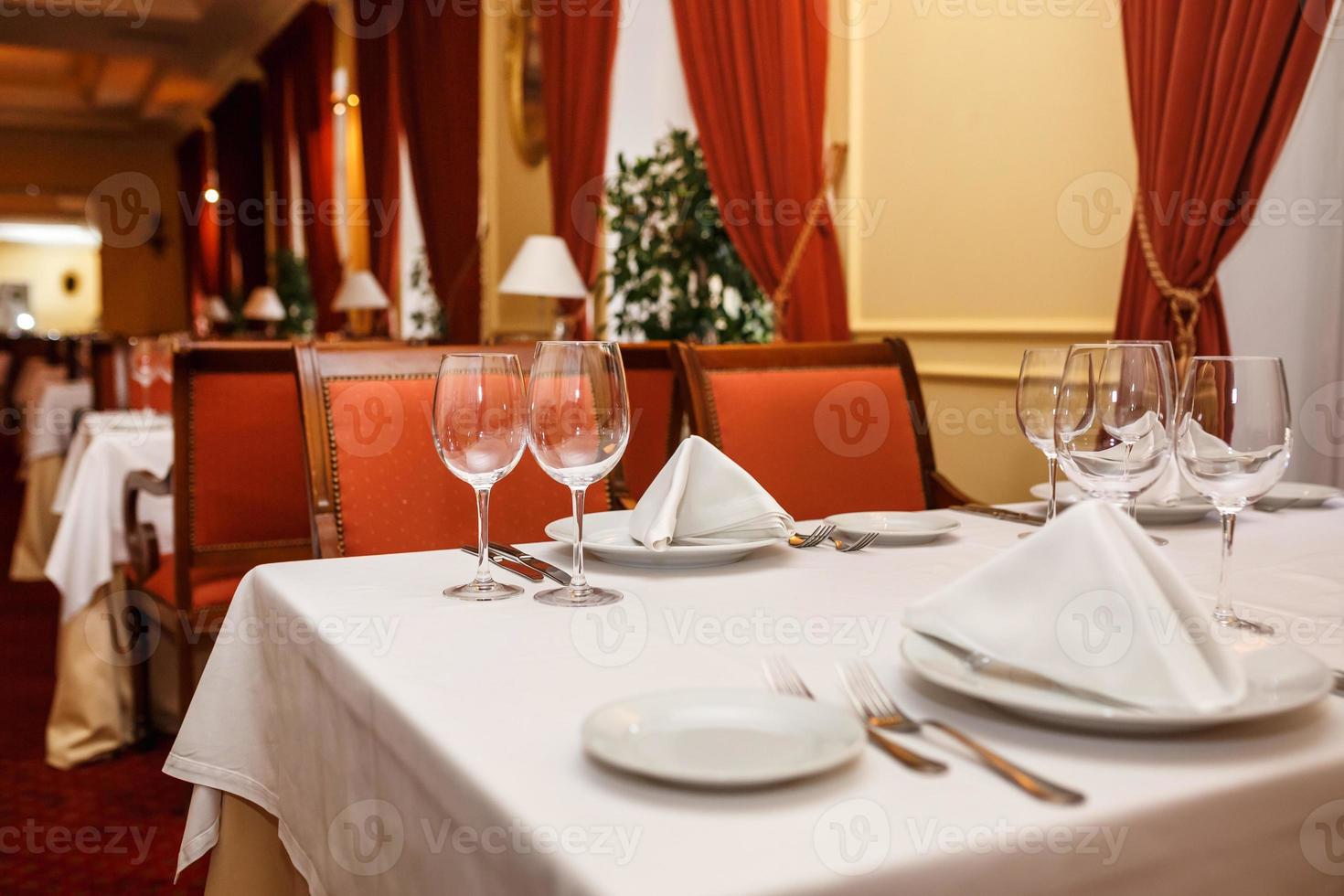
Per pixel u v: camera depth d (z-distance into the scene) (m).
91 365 4.48
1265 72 2.39
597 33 5.06
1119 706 0.68
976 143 3.43
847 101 3.95
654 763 0.60
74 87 12.59
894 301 3.79
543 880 0.54
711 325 4.35
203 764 1.20
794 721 0.67
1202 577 1.17
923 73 3.62
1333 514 1.58
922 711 0.74
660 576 1.18
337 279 9.44
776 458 2.09
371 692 0.82
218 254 13.23
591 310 5.37
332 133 9.30
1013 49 3.29
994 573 0.78
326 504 1.70
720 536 1.27
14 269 18.50
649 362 2.88
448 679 0.82
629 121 5.31
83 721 2.79
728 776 0.57
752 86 3.95
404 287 8.14
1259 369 0.95
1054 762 0.65
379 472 1.75
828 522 1.46
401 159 8.00
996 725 0.71
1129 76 2.71
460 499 1.79
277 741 1.15
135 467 2.92
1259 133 2.44
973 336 3.48
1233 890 0.62
